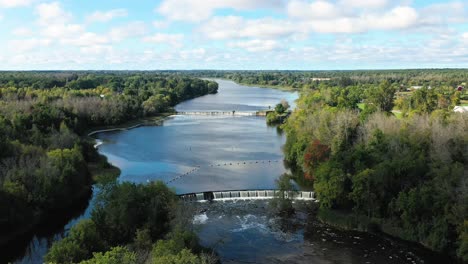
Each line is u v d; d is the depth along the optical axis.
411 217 97.19
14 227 100.19
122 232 89.25
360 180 107.25
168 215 91.62
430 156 115.06
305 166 144.50
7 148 126.62
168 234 84.06
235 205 120.06
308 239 97.94
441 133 126.94
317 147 137.75
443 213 92.75
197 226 102.44
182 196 122.25
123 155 181.25
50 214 112.88
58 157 126.31
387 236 98.94
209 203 121.81
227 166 163.00
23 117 192.50
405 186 104.19
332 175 112.75
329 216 110.56
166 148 196.62
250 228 104.06
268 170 157.25
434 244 90.62
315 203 121.69
